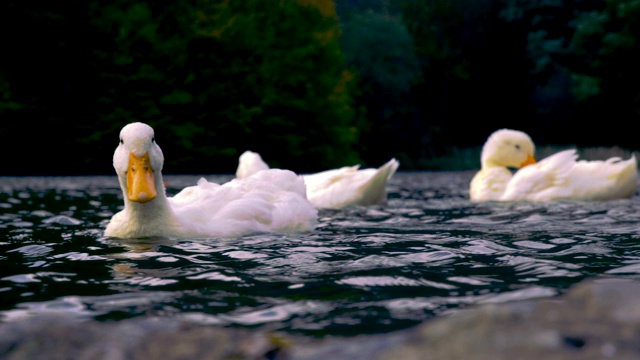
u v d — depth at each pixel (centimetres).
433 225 684
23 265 436
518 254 467
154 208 575
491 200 1006
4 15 2788
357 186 937
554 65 4484
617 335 205
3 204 993
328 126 3506
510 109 4938
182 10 3127
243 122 3098
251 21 3198
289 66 3369
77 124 2859
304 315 292
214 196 622
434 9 5178
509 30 4941
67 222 720
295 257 462
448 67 5081
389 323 277
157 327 239
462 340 211
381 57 4609
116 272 408
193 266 428
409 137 4656
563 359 193
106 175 2544
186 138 2967
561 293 333
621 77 3950
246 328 272
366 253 477
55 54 2858
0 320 289
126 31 2900
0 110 2744
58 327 233
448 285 357
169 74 3033
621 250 485
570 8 4625
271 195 654
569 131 4456
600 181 940
